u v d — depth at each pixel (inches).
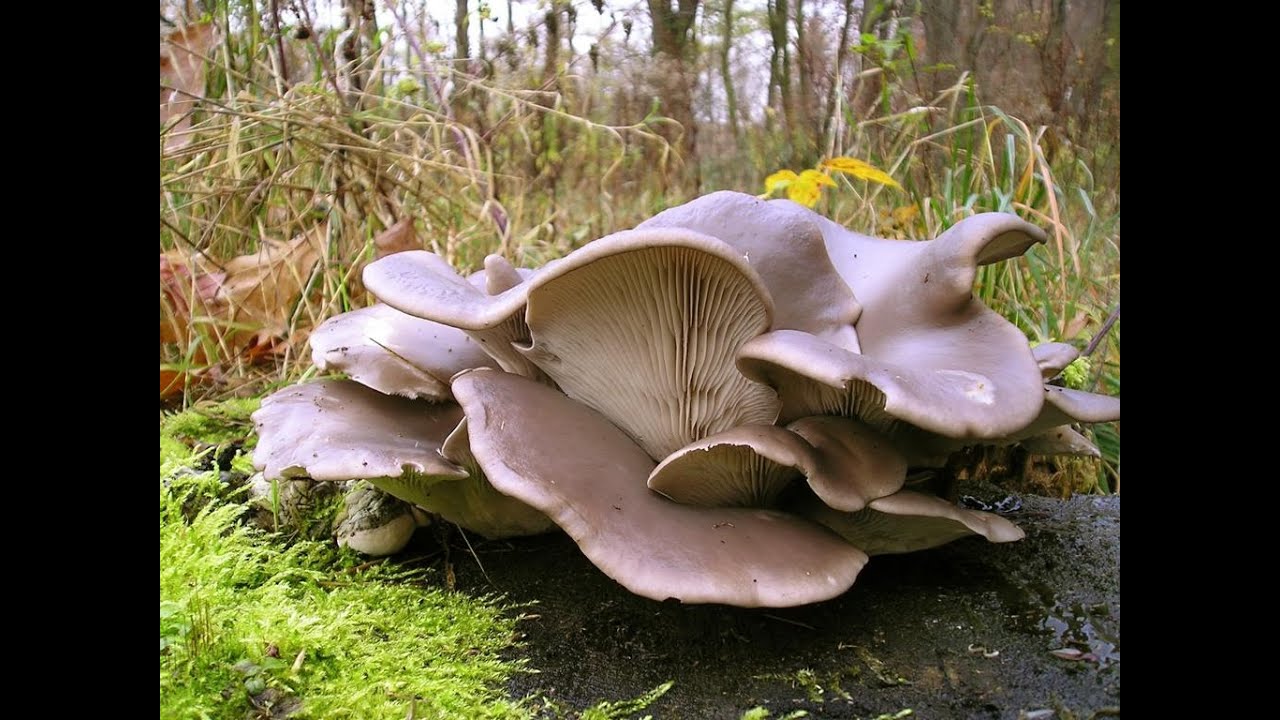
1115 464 19.5
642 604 11.4
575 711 9.6
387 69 25.4
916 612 10.9
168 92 24.4
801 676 9.9
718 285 10.2
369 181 23.9
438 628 10.9
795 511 11.6
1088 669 9.6
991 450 15.7
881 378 9.5
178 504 12.3
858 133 27.3
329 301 21.9
